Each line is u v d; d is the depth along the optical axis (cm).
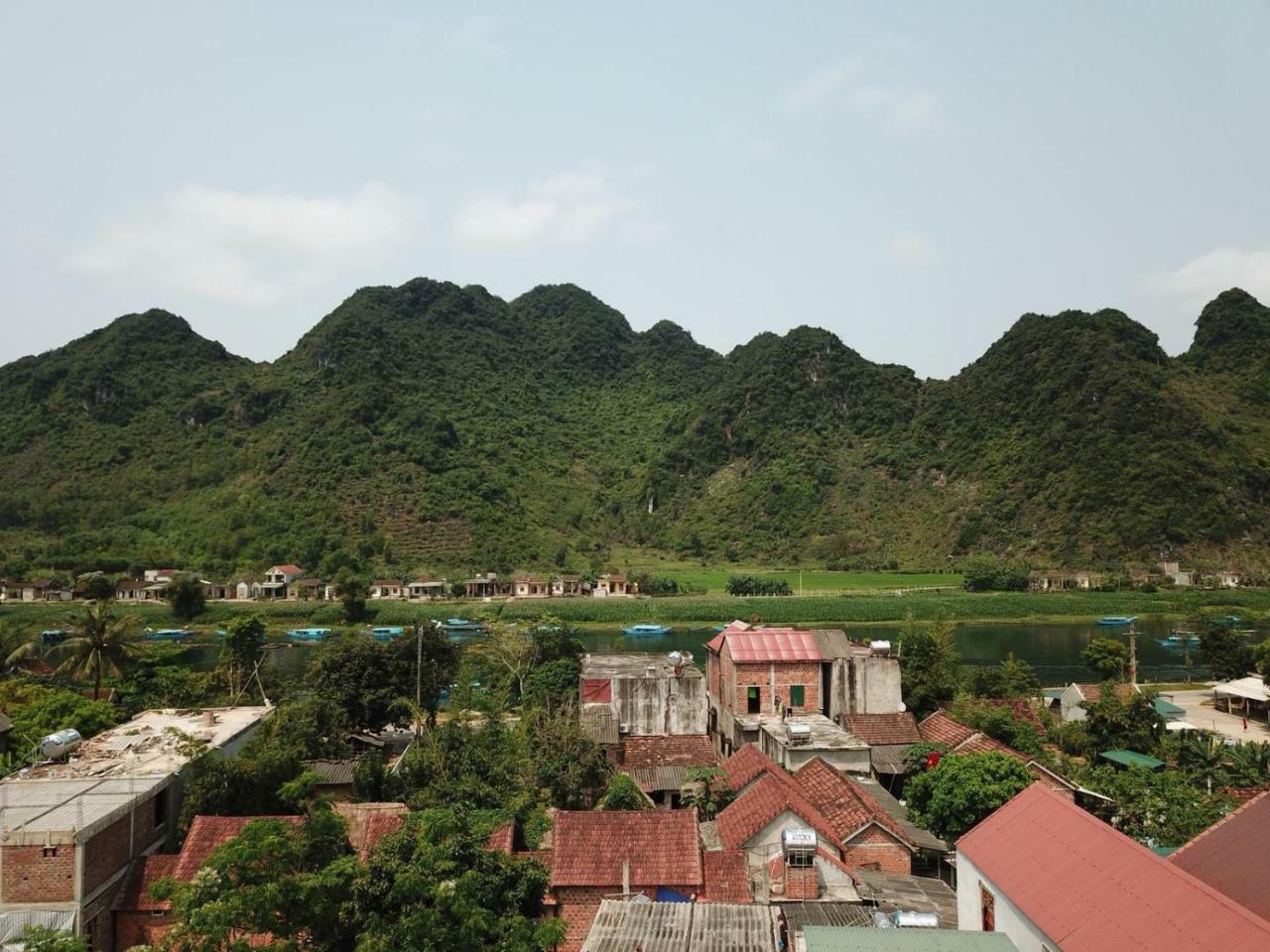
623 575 16012
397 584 14500
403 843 2061
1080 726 5334
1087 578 15162
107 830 2669
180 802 3222
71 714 4547
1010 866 2166
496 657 6419
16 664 7019
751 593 14962
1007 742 4731
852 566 18188
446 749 4041
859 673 5038
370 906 1939
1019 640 11319
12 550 15900
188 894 1877
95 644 5972
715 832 3259
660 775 4322
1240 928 1562
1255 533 16325
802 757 4119
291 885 1912
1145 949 1644
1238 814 2216
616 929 2214
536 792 3834
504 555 16438
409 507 17238
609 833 2831
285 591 14338
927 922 2308
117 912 2664
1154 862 1864
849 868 3031
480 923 1856
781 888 2761
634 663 6062
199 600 12938
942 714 4969
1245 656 7762
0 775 3697
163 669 6425
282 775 3353
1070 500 17625
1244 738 6000
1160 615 13350
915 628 7612
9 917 2452
